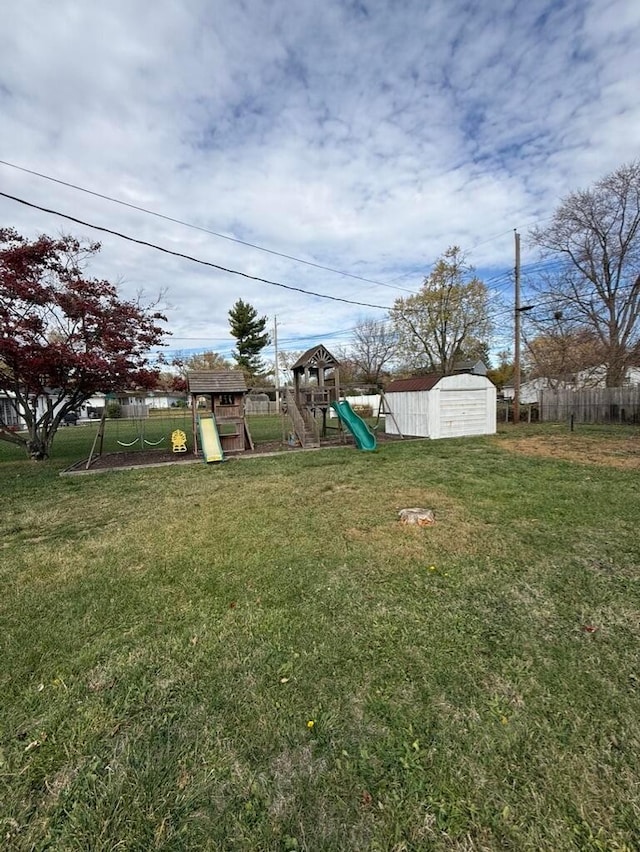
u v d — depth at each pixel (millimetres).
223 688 1952
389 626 2418
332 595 2803
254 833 1301
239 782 1475
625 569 3078
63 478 7328
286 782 1471
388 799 1396
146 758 1586
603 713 1732
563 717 1719
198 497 5645
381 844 1262
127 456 10047
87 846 1282
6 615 2676
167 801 1415
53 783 1499
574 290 17750
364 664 2088
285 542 3795
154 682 2014
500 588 2842
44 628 2512
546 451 8836
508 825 1300
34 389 9312
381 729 1687
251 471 7500
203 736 1682
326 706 1816
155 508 5145
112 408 31422
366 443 10227
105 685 2006
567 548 3479
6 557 3682
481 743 1603
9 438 9547
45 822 1363
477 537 3770
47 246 8211
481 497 5121
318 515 4582
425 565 3232
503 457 8211
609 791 1400
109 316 9312
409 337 25062
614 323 17016
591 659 2086
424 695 1864
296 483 6309
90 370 8852
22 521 4770
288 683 1971
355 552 3518
